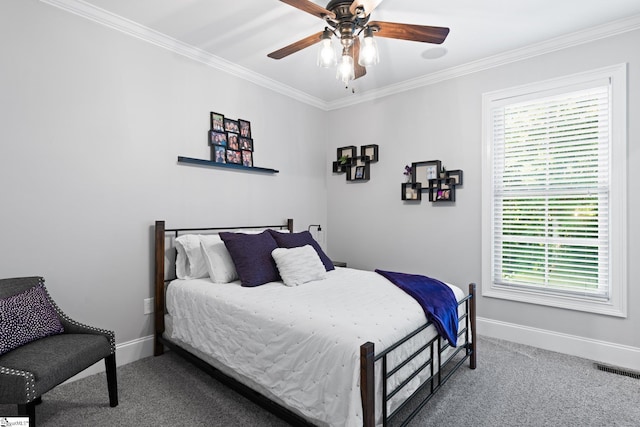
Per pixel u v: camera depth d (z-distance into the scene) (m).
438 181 3.36
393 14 2.37
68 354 1.65
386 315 1.75
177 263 2.73
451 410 1.93
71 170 2.25
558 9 2.32
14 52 2.02
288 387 1.64
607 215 2.60
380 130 3.87
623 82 2.48
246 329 1.91
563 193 2.79
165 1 2.24
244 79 3.38
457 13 2.36
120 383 2.23
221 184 3.18
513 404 1.99
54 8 2.17
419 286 2.24
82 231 2.31
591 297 2.64
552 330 2.81
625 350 2.50
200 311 2.25
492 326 3.10
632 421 1.84
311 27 2.57
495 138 3.10
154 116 2.68
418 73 3.41
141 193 2.61
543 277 2.88
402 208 3.69
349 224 4.16
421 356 1.83
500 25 2.53
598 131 2.62
